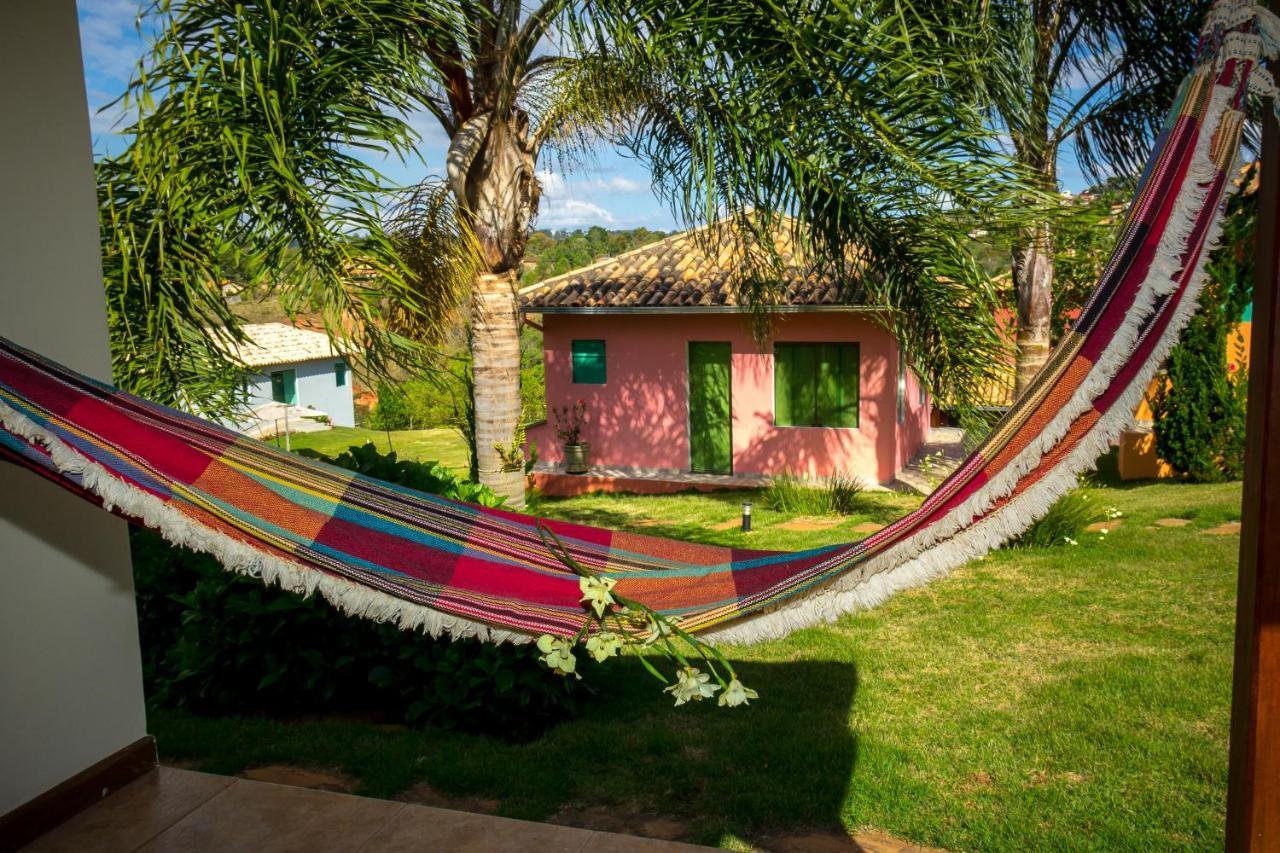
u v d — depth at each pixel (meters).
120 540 3.57
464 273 7.80
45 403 2.19
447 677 5.19
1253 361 1.94
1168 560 8.39
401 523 2.52
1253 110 4.22
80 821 3.37
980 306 6.72
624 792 4.44
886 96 5.53
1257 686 1.90
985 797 4.32
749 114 5.78
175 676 5.62
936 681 5.86
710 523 11.98
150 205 4.77
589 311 15.16
